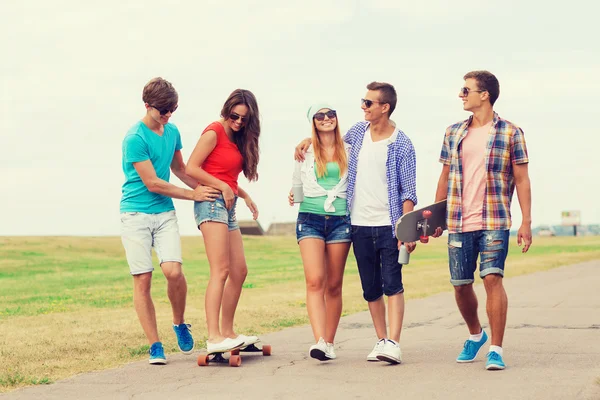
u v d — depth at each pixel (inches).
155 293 656.4
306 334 374.3
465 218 268.2
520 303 510.6
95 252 1648.6
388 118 287.9
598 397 207.8
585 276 810.8
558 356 283.3
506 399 208.4
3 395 234.4
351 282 754.8
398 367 268.1
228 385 241.3
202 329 397.1
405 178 283.3
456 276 271.0
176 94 290.8
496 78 268.8
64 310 510.0
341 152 288.2
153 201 293.7
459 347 317.4
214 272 288.8
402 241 272.7
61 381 255.8
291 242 2127.2
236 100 289.7
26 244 1679.4
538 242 2524.6
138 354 314.8
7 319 447.5
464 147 269.4
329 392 225.3
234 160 294.2
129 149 287.7
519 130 266.2
